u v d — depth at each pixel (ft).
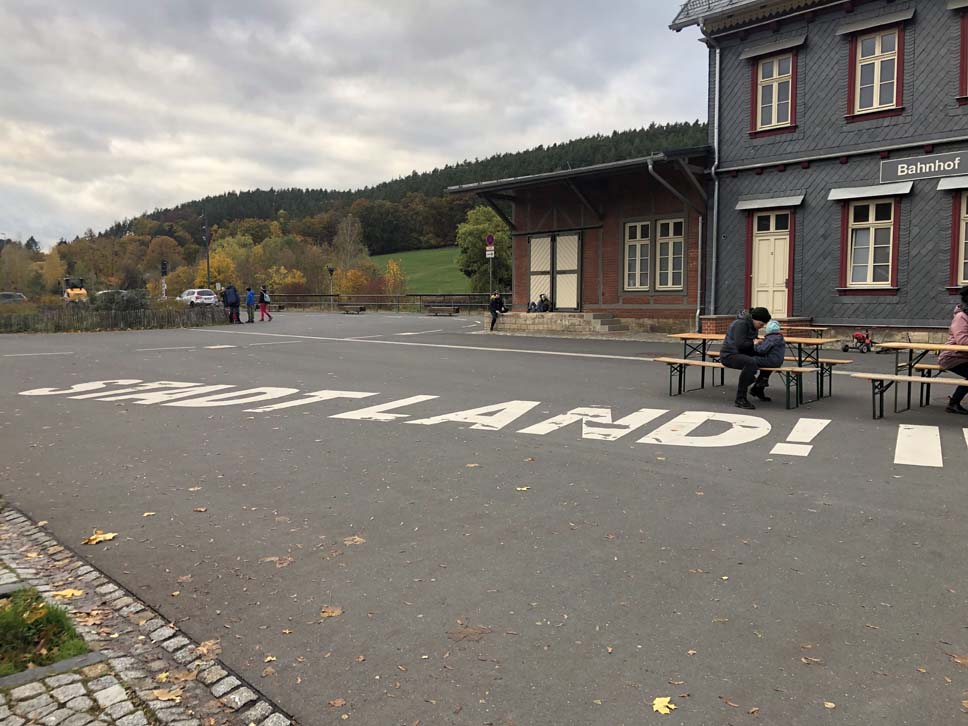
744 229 64.90
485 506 19.13
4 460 25.11
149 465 24.03
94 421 31.65
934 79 53.88
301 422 30.63
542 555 15.76
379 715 10.15
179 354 61.52
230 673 11.29
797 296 61.72
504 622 12.78
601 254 77.46
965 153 52.65
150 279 312.50
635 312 74.90
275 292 197.98
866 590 13.75
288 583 14.61
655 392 37.40
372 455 24.72
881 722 9.73
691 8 66.49
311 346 67.72
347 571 15.14
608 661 11.42
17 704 10.23
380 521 18.13
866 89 57.52
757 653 11.57
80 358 59.06
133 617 13.32
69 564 15.89
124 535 17.58
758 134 63.31
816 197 60.39
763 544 16.14
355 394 38.04
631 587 14.08
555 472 22.24
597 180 76.59
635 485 20.75
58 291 258.37
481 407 33.55
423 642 12.14
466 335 78.69
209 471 23.13
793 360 47.91
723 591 13.83
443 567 15.23
